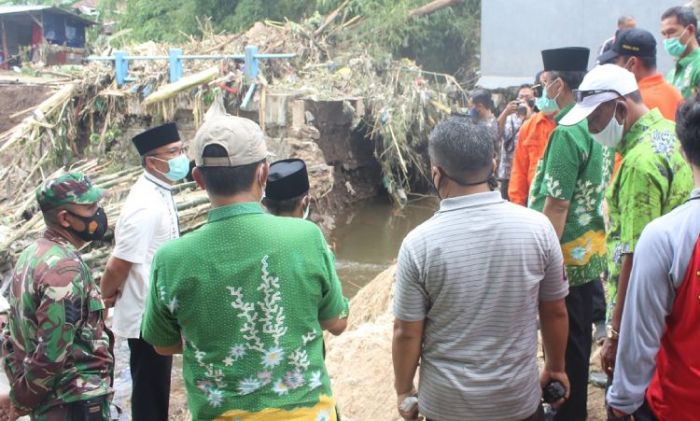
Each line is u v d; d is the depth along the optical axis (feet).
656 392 7.03
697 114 6.55
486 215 7.53
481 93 22.16
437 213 7.79
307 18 60.80
